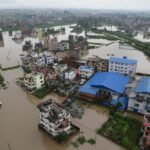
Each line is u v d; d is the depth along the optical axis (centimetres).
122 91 8538
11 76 11225
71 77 10212
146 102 7200
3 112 7538
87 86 8931
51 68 11094
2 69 12225
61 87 9006
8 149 5672
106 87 8494
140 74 11631
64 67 11094
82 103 8250
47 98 8731
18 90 9469
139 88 7850
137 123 6794
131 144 5725
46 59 12738
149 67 13312
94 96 8262
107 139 6119
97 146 5825
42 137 6184
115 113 7250
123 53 16950
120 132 6322
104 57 15138
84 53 15925
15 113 7488
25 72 11838
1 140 6038
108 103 7988
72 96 8762
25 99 8631
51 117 5966
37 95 8894
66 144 5900
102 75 10031
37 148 5741
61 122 5975
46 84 9769
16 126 6688
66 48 17488
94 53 16538
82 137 6169
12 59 14712
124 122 6794
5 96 8862
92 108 7906
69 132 6238
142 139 5956
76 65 12381
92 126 6731
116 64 11212
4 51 17238
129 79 10062
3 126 6675
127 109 7638
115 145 5878
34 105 8125
